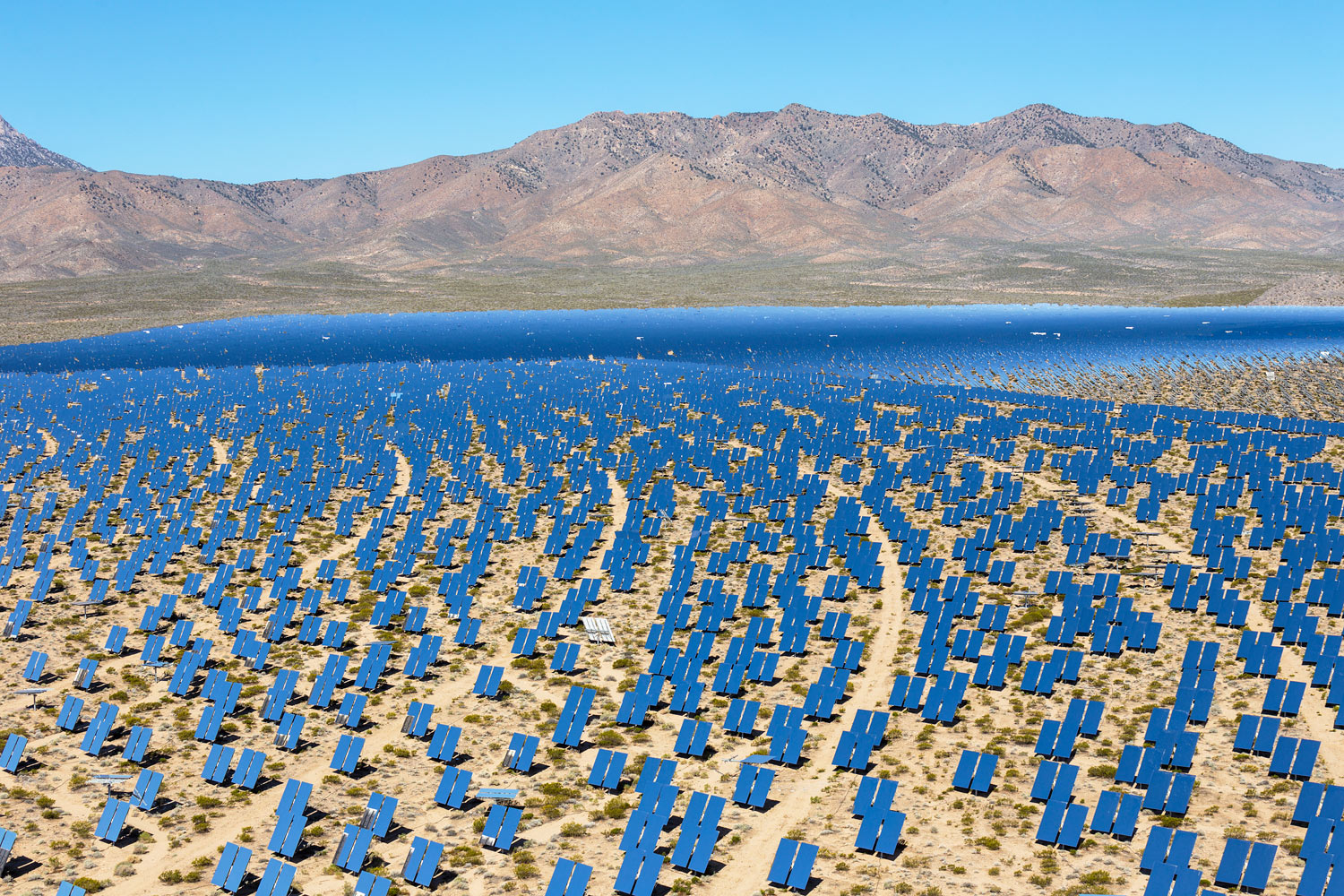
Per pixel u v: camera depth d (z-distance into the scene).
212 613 70.12
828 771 46.50
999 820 41.59
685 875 39.12
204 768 47.75
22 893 38.94
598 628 63.28
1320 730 46.97
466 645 62.91
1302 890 33.91
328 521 93.44
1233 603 59.94
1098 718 47.69
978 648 57.62
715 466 106.44
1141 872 37.25
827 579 68.19
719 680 55.06
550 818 43.50
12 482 110.25
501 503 95.06
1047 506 80.88
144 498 95.94
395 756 49.38
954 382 194.62
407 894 38.41
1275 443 106.75
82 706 53.06
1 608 71.31
